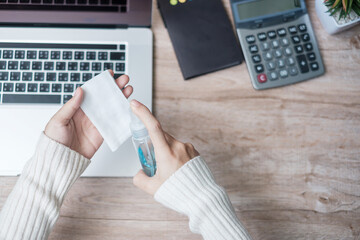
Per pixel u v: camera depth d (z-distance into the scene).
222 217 0.49
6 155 0.61
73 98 0.51
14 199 0.50
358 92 0.68
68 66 0.63
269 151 0.66
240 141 0.66
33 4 0.62
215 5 0.67
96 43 0.64
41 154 0.51
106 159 0.62
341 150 0.67
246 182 0.66
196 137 0.66
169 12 0.66
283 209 0.65
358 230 0.65
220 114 0.67
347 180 0.66
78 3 0.63
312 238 0.65
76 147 0.57
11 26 0.63
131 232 0.63
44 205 0.50
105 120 0.55
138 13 0.64
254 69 0.66
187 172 0.50
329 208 0.65
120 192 0.64
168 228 0.63
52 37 0.63
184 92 0.67
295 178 0.66
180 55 0.66
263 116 0.67
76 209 0.63
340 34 0.69
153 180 0.53
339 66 0.68
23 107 0.62
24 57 0.63
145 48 0.65
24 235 0.48
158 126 0.49
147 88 0.64
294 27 0.66
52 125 0.52
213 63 0.66
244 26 0.66
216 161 0.66
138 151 0.55
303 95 0.67
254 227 0.65
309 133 0.67
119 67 0.64
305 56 0.66
